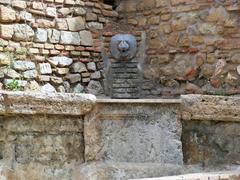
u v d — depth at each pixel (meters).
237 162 3.16
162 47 5.14
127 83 5.16
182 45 4.98
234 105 3.13
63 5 4.82
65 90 4.75
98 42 5.12
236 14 4.61
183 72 4.96
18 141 3.12
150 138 3.23
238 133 3.16
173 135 3.19
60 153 3.18
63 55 4.77
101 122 3.26
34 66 4.53
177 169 3.14
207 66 4.79
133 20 5.38
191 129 3.22
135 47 5.18
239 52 4.56
